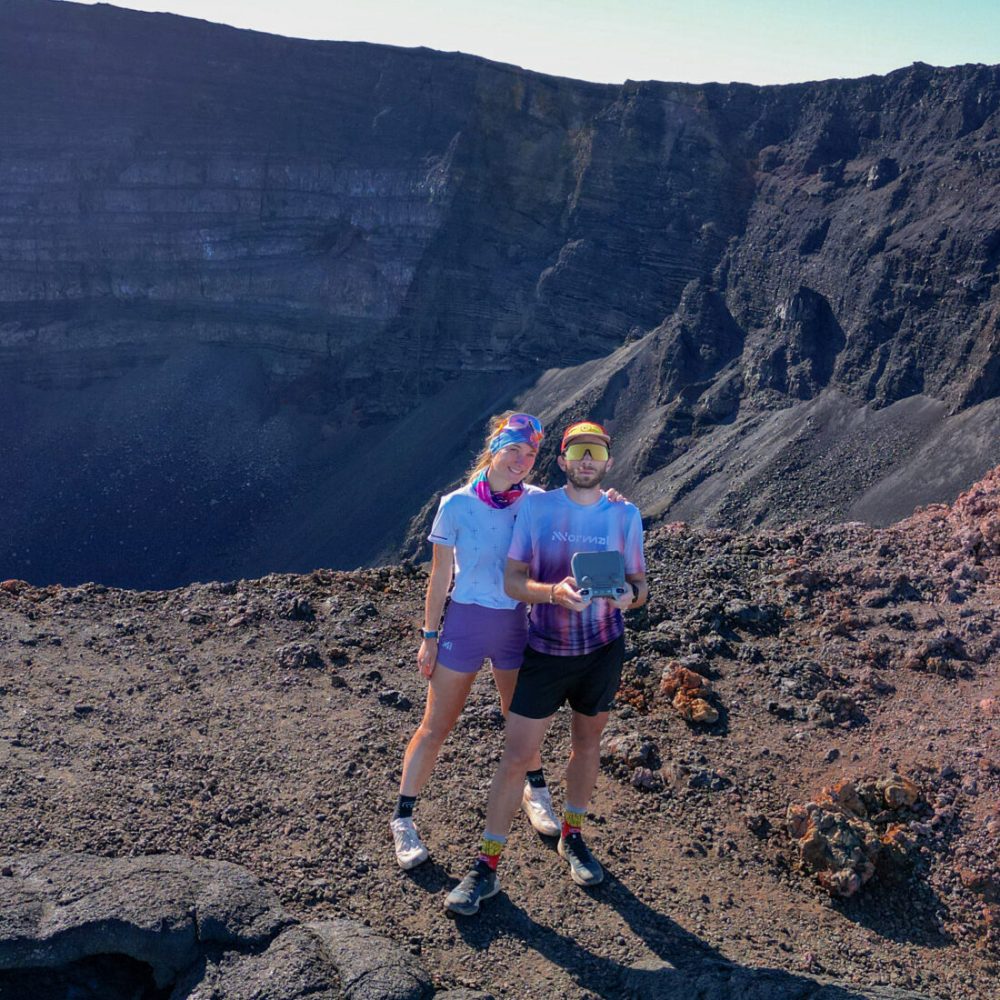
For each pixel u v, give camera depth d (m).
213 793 5.12
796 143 99.69
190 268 117.81
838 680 6.45
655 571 8.14
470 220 111.50
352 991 3.64
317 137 117.81
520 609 4.78
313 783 5.29
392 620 7.36
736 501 75.50
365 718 5.98
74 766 5.19
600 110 110.06
